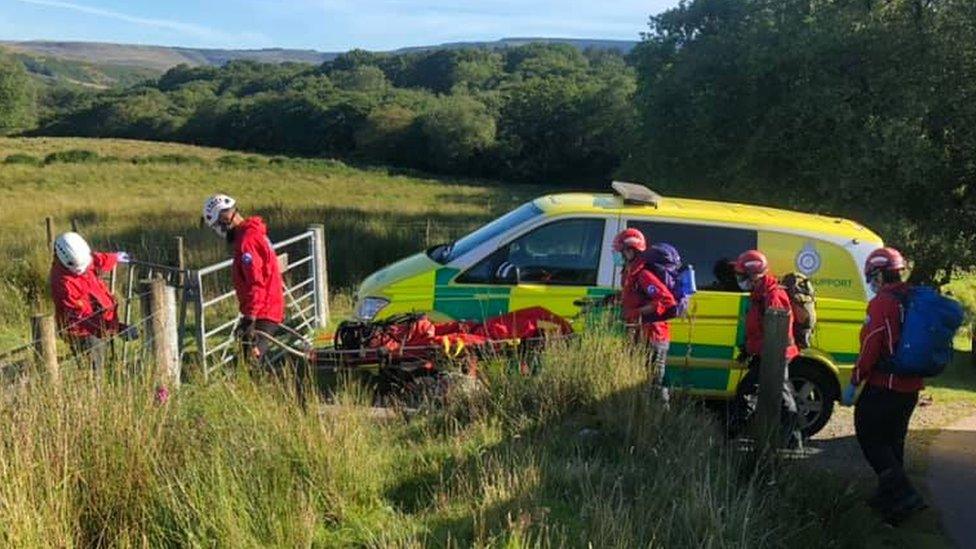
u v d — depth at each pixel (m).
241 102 108.56
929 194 16.06
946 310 4.84
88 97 127.94
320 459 4.29
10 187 35.12
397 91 118.06
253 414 4.50
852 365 6.60
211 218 6.15
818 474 5.11
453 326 6.48
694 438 4.94
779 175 18.12
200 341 6.64
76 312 5.78
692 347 6.62
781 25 18.08
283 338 7.86
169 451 4.09
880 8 16.58
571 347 5.78
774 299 5.66
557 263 6.75
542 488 4.31
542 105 86.00
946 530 4.83
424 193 49.78
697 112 20.06
